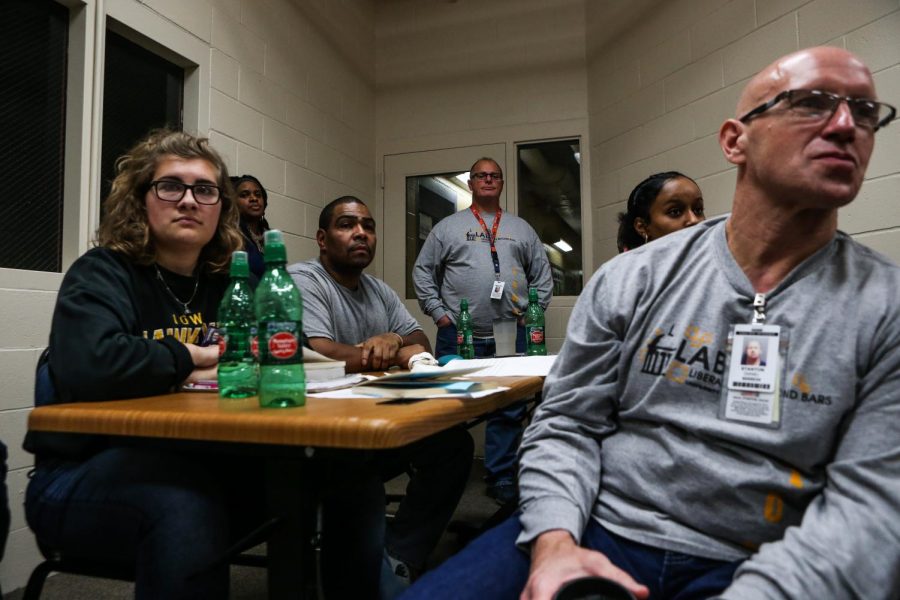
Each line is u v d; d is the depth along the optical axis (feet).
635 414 2.66
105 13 6.90
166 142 4.00
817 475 2.27
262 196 9.01
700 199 5.89
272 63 10.29
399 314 7.04
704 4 9.20
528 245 10.32
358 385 3.28
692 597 2.26
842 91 2.26
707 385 2.47
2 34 6.11
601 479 2.72
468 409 2.77
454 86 13.42
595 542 2.53
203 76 8.57
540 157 12.77
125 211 3.81
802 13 7.53
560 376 2.93
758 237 2.47
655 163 10.24
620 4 11.16
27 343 5.96
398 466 4.83
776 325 2.38
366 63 13.69
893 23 6.44
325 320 6.00
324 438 2.12
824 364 2.24
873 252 2.42
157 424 2.39
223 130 9.01
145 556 2.55
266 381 2.65
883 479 2.01
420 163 13.62
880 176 6.47
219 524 2.72
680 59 9.67
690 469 2.39
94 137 6.69
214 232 4.11
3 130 6.09
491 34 13.15
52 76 6.55
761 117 2.39
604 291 2.89
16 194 6.18
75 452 3.01
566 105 12.41
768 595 1.89
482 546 2.52
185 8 8.22
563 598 1.89
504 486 8.57
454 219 10.36
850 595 1.88
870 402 2.16
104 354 2.97
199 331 4.00
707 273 2.62
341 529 3.67
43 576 3.00
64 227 6.56
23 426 5.90
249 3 9.69
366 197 13.57
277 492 2.44
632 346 2.70
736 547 2.32
